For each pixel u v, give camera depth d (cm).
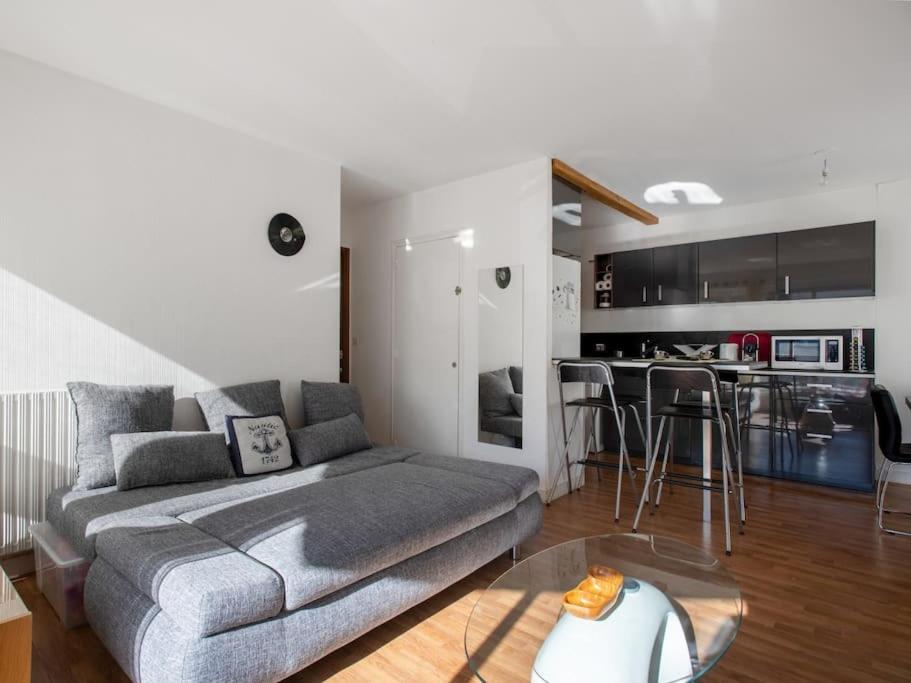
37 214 257
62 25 228
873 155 379
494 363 418
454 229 447
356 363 530
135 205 293
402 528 206
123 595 173
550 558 198
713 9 216
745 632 209
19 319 252
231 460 295
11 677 125
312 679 181
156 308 301
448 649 200
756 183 444
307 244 384
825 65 258
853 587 247
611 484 436
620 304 568
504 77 273
